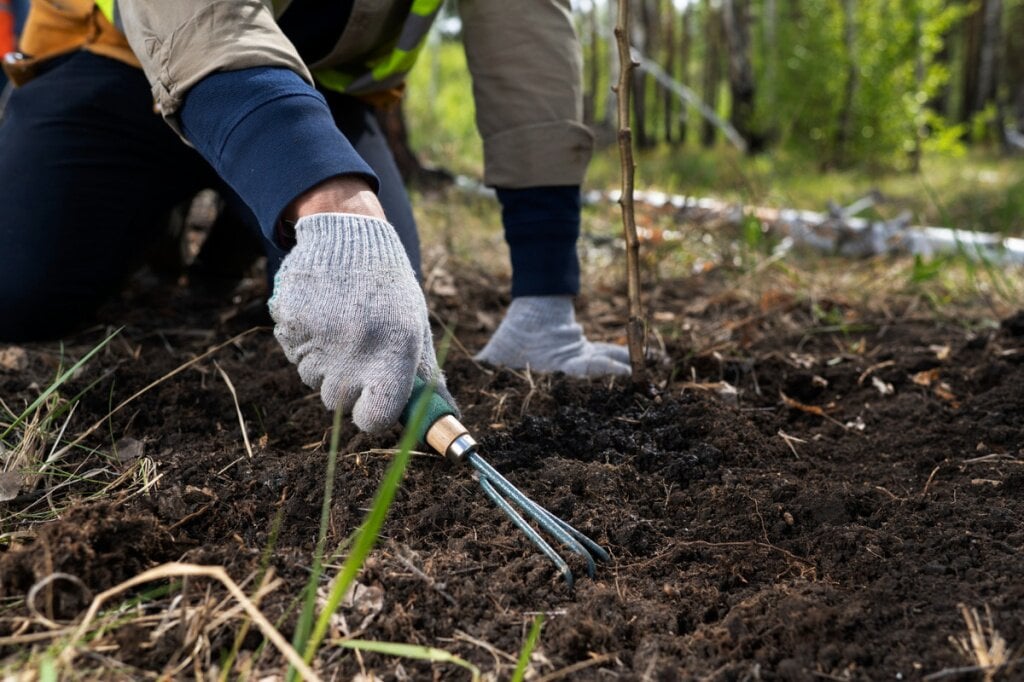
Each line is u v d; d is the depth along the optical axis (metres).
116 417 1.89
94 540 1.31
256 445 1.80
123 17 1.54
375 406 1.25
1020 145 10.14
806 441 1.96
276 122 1.36
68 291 2.16
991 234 4.29
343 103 2.21
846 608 1.29
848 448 1.93
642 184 5.55
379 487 1.60
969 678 1.15
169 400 1.96
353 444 1.74
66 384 1.98
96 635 1.17
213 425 1.90
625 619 1.30
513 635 1.26
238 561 1.36
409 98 8.43
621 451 1.82
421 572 1.34
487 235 3.95
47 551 1.25
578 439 1.82
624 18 1.82
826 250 3.95
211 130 1.41
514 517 1.41
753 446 1.87
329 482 1.17
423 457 1.72
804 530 1.57
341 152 1.35
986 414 2.01
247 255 2.93
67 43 2.08
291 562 1.35
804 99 8.05
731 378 2.28
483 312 2.82
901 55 8.35
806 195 5.88
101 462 1.72
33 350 2.20
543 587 1.36
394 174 2.29
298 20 1.93
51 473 1.62
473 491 1.61
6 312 2.14
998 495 1.67
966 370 2.27
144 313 2.61
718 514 1.60
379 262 1.29
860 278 3.30
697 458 1.78
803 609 1.29
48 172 2.07
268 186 1.33
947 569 1.39
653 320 2.77
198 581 1.31
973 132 10.96
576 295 2.21
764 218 4.02
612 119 9.55
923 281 3.03
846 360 2.41
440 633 1.26
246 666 1.17
